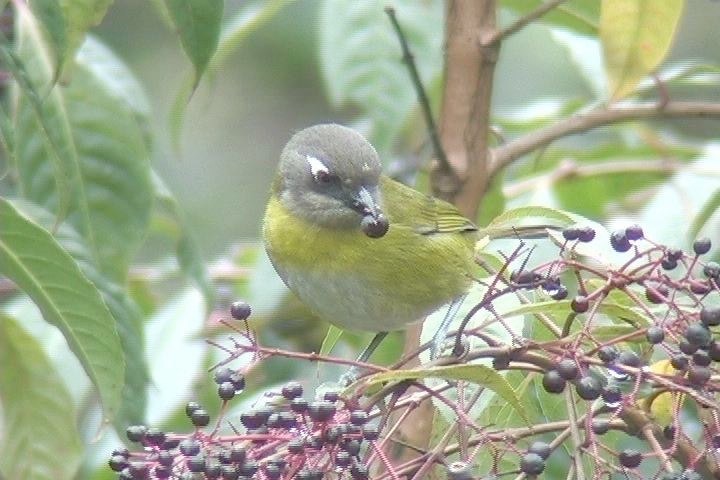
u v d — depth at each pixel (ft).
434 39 37.78
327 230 35.22
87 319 28.17
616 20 30.81
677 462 24.79
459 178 33.65
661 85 32.91
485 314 26.84
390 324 35.94
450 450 24.36
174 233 42.83
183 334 36.76
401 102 37.58
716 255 34.71
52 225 33.78
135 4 63.16
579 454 22.45
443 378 22.44
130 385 32.89
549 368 23.63
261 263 37.91
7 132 26.55
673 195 35.78
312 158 35.83
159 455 22.16
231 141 63.00
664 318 23.44
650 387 23.48
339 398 22.45
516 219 29.04
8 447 33.14
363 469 21.85
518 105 55.98
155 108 61.98
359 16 37.70
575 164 39.50
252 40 61.62
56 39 25.96
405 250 34.63
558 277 24.18
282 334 40.50
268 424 22.13
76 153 34.58
